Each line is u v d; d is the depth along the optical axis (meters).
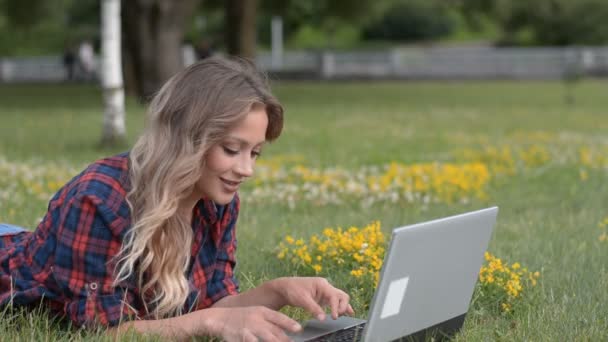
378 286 3.02
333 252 5.23
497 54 44.75
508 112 23.56
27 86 40.41
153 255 3.42
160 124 3.31
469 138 16.28
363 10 35.19
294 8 37.97
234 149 3.29
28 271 3.58
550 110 24.34
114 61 14.12
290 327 3.29
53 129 17.48
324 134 17.06
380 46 59.22
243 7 28.81
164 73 25.41
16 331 3.60
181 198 3.40
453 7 32.72
